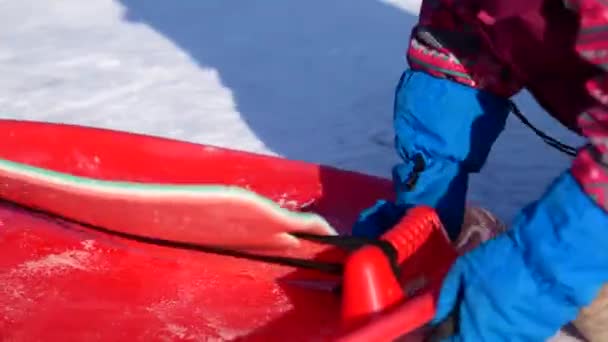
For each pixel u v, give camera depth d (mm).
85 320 1362
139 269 1489
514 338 1108
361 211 1655
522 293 1085
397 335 1160
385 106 2461
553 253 1060
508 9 1238
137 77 2729
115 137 1720
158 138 1725
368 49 2924
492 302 1100
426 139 1476
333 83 2650
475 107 1437
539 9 1194
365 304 1208
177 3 3500
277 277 1452
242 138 2273
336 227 1667
